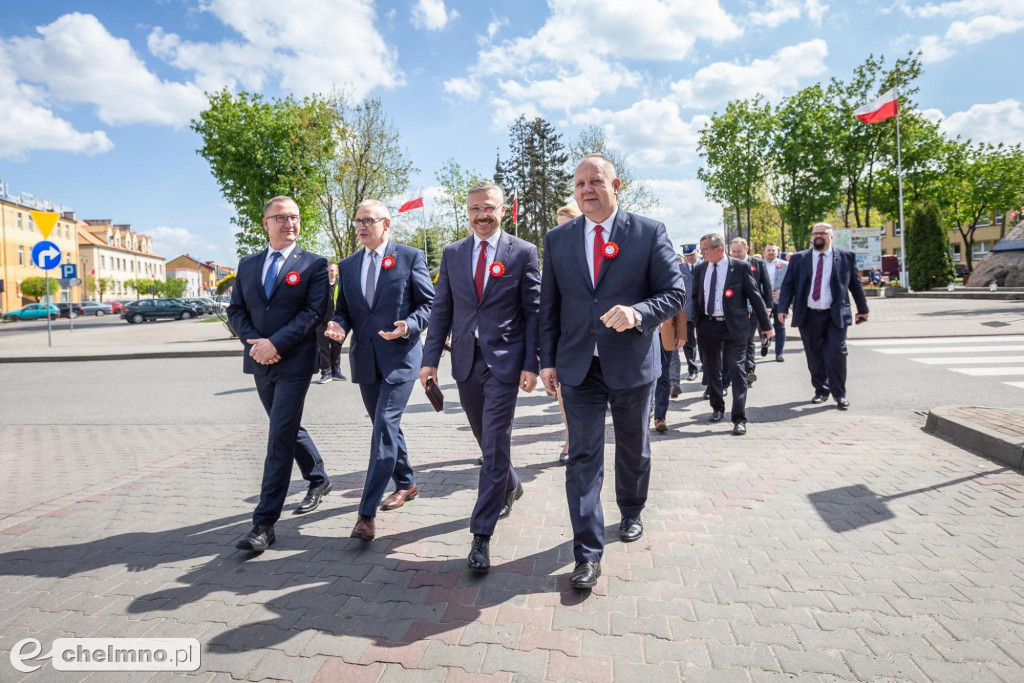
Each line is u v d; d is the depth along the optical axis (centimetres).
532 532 358
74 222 7181
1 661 240
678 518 373
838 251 695
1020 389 762
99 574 315
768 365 1047
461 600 280
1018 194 4578
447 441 597
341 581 302
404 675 226
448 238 3938
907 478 436
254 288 373
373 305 389
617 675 223
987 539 333
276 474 350
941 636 244
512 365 347
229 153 3089
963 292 2289
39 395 993
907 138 3825
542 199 5106
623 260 311
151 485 471
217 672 230
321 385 1016
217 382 1091
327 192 2914
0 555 341
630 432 330
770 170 4091
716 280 612
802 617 260
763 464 480
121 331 2738
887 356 1062
